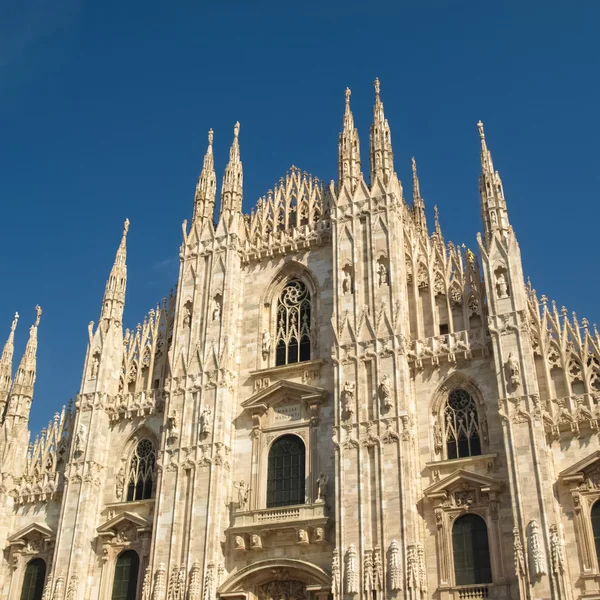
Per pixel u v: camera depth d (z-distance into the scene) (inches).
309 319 2364.7
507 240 2112.5
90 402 2437.3
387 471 1964.8
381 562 1875.0
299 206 2551.7
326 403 2177.7
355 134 2524.6
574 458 1872.5
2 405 2642.7
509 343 1984.5
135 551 2230.6
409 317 2215.8
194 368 2341.3
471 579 1850.4
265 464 2185.0
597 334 1999.3
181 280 2518.5
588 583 1745.8
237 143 2743.6
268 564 2006.6
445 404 2066.9
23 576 2338.8
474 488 1910.7
